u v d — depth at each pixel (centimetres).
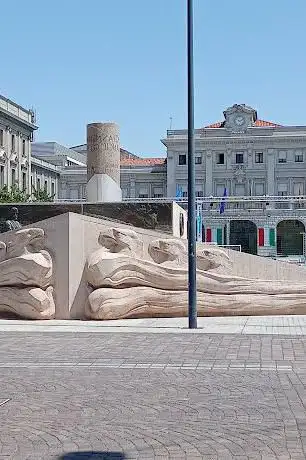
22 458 561
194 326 1495
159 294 1669
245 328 1491
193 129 1569
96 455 569
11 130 7144
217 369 980
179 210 2053
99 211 1950
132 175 9319
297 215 7538
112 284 1606
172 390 838
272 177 8831
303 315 1794
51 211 1967
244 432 638
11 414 716
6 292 1625
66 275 1611
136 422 680
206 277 1728
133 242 1658
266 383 875
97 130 2339
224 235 7650
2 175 6944
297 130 8806
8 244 1645
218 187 9012
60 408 742
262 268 1830
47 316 1602
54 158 9444
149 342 1273
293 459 553
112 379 911
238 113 8912
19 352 1155
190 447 591
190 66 1580
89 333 1402
